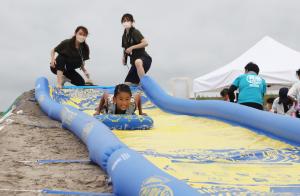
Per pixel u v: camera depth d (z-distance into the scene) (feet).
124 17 32.68
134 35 32.65
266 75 43.42
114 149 13.32
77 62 33.65
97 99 32.22
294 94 28.91
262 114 19.67
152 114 28.58
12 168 13.60
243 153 15.46
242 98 25.20
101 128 16.34
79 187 11.70
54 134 20.99
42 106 28.60
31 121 24.81
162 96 30.25
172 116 26.73
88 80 35.53
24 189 11.18
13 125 22.95
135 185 9.80
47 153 16.51
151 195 9.02
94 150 14.38
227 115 22.34
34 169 13.64
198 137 19.10
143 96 31.91
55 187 11.57
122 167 10.85
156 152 15.33
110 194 10.92
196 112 25.43
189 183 11.08
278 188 10.85
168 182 9.08
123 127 21.25
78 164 14.67
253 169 13.26
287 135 17.63
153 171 9.83
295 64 43.52
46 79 34.35
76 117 20.77
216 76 45.88
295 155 15.58
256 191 10.46
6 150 16.70
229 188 10.68
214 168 13.14
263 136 18.72
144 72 33.22
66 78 34.73
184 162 13.73
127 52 32.60
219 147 16.83
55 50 33.17
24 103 30.94
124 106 22.54
